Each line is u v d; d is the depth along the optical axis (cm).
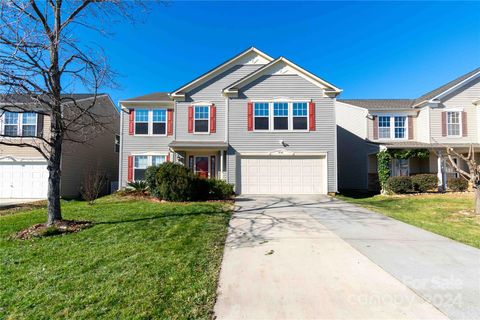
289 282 390
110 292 361
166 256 493
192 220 770
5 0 600
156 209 934
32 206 1209
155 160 1641
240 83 1498
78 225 704
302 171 1476
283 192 1466
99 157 1900
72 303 336
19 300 345
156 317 305
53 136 727
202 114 1558
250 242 583
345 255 500
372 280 393
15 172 1509
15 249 535
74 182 1634
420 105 1711
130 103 1647
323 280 395
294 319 301
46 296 353
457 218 827
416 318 299
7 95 689
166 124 1650
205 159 1580
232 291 364
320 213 917
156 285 380
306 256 496
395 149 1570
